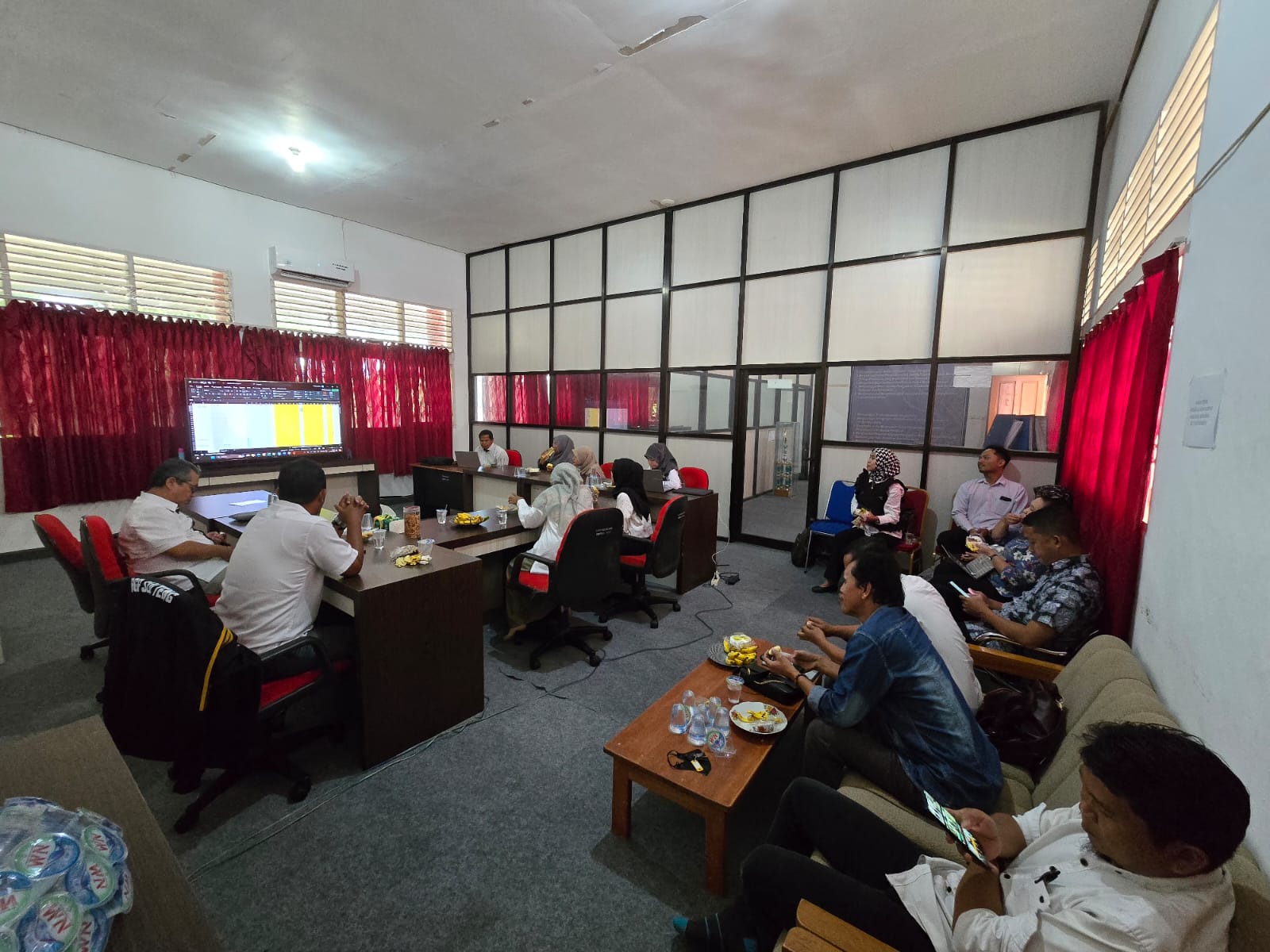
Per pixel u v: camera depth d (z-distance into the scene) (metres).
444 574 2.16
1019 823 1.09
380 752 2.02
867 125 3.87
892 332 4.43
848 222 4.57
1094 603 1.98
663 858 1.63
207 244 5.24
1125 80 3.19
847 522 4.49
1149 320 1.78
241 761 1.68
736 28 2.86
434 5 2.73
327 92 3.54
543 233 6.68
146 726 1.52
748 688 1.96
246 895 1.48
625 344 6.17
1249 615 0.94
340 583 1.99
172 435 5.01
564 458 5.62
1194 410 1.30
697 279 5.53
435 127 3.99
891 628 1.44
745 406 5.36
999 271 3.93
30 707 2.36
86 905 0.58
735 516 5.53
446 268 7.44
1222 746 1.02
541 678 2.69
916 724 1.41
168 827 1.71
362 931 1.39
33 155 4.26
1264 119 1.04
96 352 4.58
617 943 1.37
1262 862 0.85
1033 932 0.80
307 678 1.84
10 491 4.26
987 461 3.71
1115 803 0.75
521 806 1.83
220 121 3.97
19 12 2.81
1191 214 1.48
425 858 1.61
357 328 6.58
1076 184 3.62
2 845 0.58
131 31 2.96
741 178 4.91
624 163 4.57
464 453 5.63
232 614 1.85
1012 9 2.66
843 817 1.24
